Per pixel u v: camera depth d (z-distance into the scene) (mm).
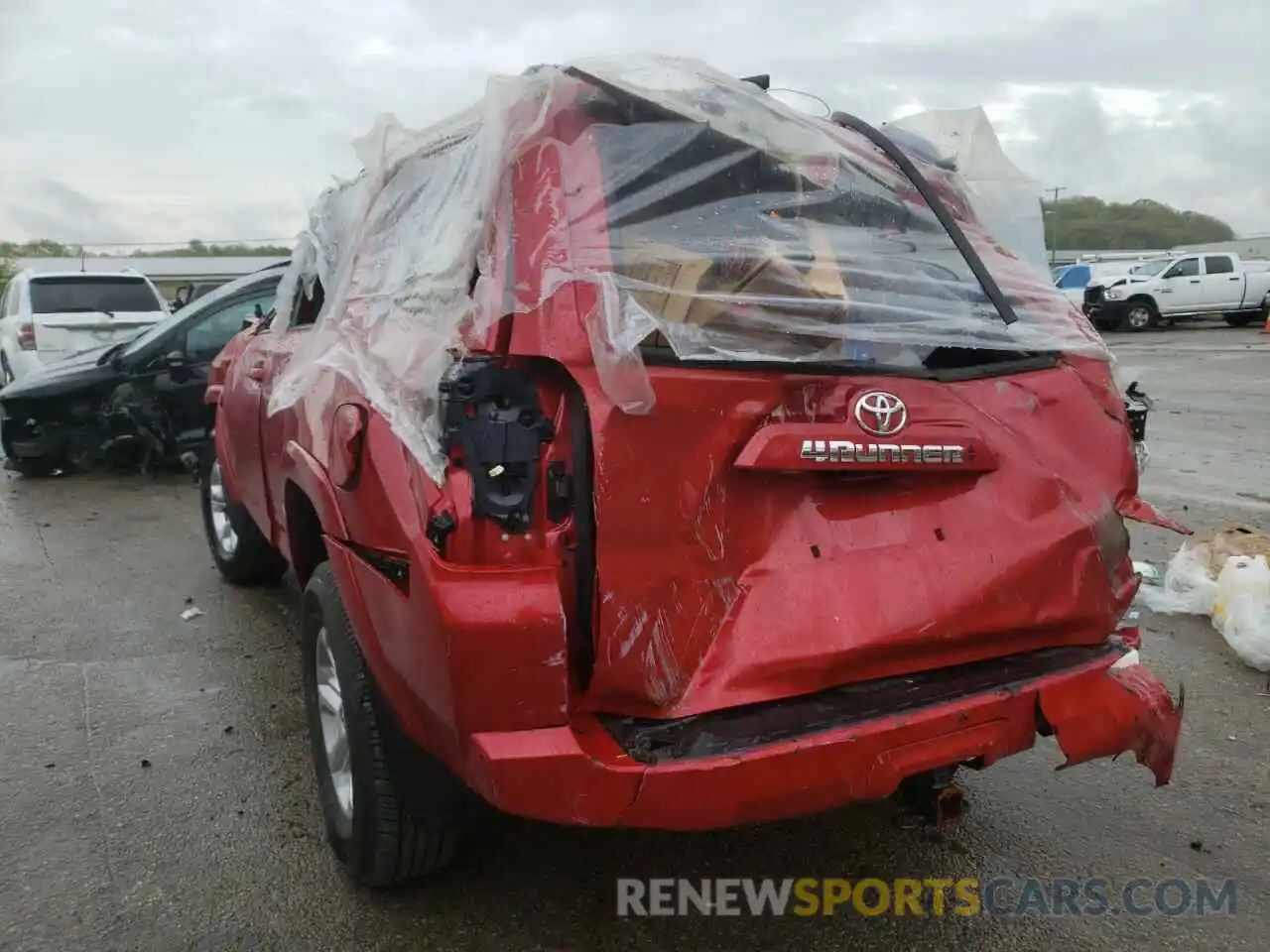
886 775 2344
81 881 3057
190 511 7723
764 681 2385
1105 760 3820
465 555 2250
